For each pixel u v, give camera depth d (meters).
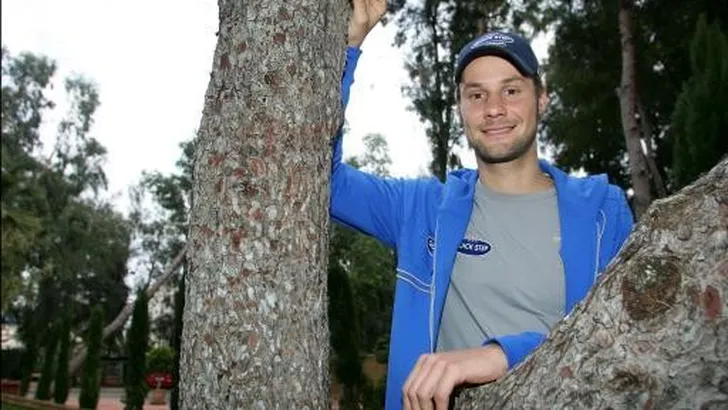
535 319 2.28
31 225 22.16
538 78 2.50
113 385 33.94
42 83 38.97
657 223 1.38
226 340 1.82
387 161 29.47
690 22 16.11
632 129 13.01
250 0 1.96
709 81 9.98
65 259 36.72
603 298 1.38
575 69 18.06
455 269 2.40
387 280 26.56
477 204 2.48
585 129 18.83
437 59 17.08
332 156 2.23
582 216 2.34
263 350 1.81
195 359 1.85
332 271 12.88
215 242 1.87
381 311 26.92
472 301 2.34
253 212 1.86
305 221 1.92
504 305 2.31
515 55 2.39
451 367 1.63
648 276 1.33
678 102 10.63
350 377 12.52
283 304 1.85
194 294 1.88
